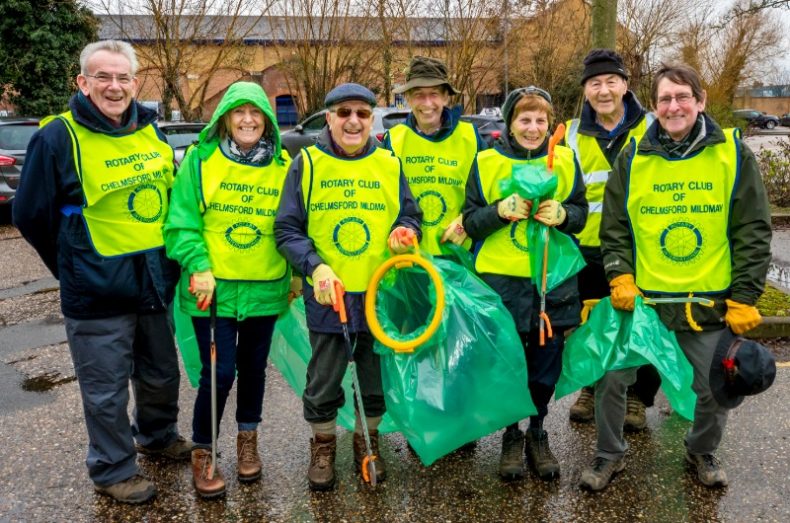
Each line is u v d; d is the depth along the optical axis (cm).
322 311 294
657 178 296
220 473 324
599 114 361
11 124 998
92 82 273
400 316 325
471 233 319
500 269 315
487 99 2361
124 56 278
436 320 288
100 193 278
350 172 296
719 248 290
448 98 349
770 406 388
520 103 307
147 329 309
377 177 300
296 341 340
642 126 353
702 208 289
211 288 285
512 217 301
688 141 292
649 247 299
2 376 460
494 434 366
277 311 308
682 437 358
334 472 314
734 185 283
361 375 317
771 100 4912
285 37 2039
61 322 585
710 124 290
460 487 313
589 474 309
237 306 297
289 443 357
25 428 376
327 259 297
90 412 292
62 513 293
